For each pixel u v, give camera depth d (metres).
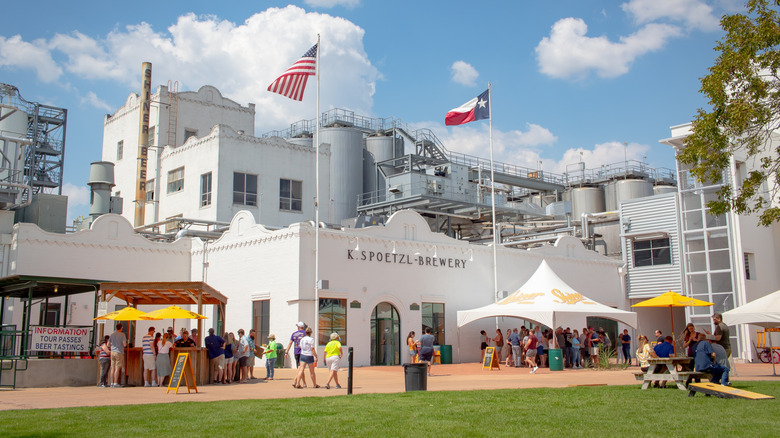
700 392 15.41
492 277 37.69
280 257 30.81
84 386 21.14
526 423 11.39
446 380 22.92
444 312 35.16
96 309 23.55
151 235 38.97
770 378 21.39
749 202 38.44
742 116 20.88
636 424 11.24
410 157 51.50
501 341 32.97
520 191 68.88
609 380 21.69
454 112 36.94
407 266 33.84
